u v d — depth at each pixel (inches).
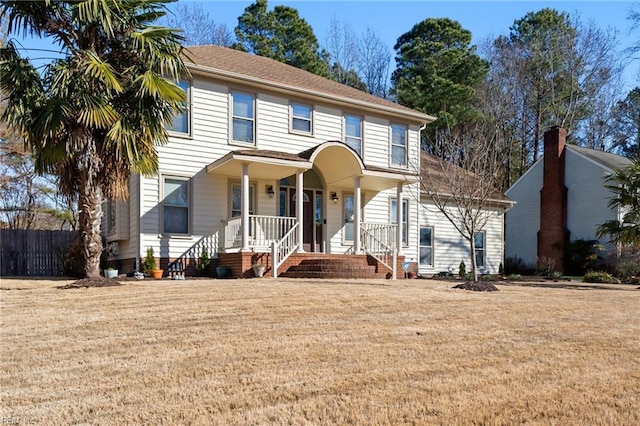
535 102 1286.9
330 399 153.5
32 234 633.0
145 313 276.4
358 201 585.9
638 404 153.8
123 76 379.9
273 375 176.6
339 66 1486.2
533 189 984.9
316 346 215.8
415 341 229.5
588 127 1314.0
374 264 586.6
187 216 537.6
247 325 252.2
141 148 394.0
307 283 422.6
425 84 1240.8
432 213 772.0
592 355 213.0
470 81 1218.0
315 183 641.0
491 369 188.4
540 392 163.5
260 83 584.1
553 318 295.7
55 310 283.3
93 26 360.5
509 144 1173.7
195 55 585.0
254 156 506.0
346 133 665.6
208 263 537.6
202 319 263.6
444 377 177.3
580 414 144.7
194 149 544.7
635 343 236.2
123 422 134.7
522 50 1302.9
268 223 587.2
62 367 184.7
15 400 151.4
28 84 355.3
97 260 397.7
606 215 837.2
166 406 146.5
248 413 141.5
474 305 331.9
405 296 354.3
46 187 985.5
